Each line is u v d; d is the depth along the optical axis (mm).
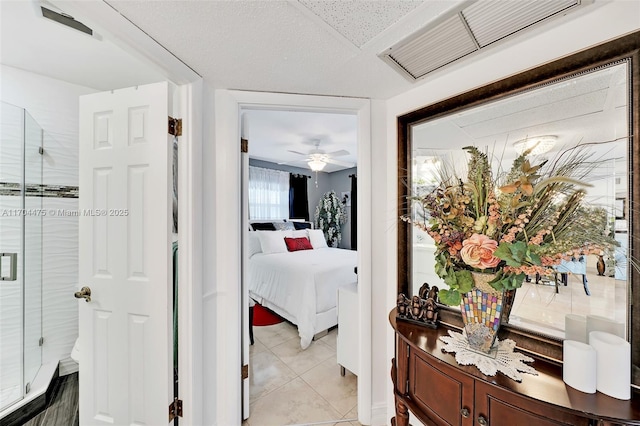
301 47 1194
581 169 967
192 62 1316
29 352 1860
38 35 1511
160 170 1392
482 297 1030
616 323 892
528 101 1109
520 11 947
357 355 2057
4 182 1806
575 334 971
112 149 1462
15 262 1807
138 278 1425
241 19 1017
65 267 2098
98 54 1711
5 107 1795
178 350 1450
